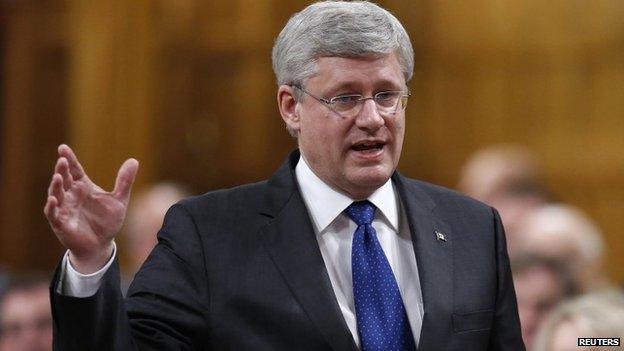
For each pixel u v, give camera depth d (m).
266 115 19.45
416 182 8.00
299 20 7.52
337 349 7.09
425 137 19.17
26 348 12.67
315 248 7.41
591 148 18.81
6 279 12.94
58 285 6.81
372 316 7.28
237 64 19.58
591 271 13.08
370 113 7.23
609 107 18.77
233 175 19.52
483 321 7.42
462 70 19.16
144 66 19.61
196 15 19.66
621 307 9.72
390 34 7.31
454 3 19.17
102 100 19.58
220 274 7.33
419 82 19.20
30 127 19.92
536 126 19.00
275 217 7.56
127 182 6.88
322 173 7.54
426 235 7.59
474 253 7.66
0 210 20.02
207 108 19.62
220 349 7.16
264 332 7.17
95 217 6.79
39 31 19.88
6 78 19.98
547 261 12.25
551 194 16.11
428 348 7.15
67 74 19.78
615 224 18.67
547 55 18.97
